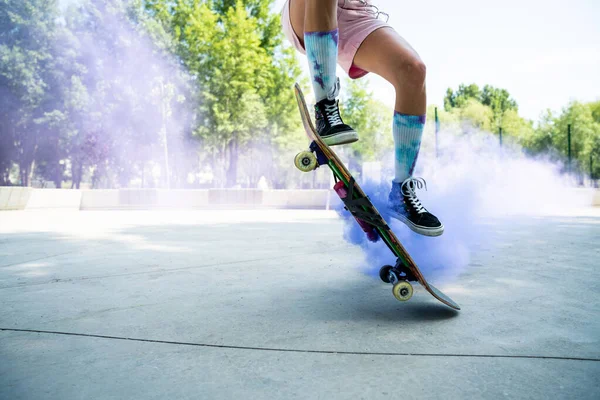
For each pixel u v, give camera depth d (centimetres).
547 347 145
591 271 285
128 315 189
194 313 192
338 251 392
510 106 6341
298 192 1484
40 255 371
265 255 369
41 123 3039
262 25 2762
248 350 145
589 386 115
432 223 220
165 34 2834
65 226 688
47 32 3009
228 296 224
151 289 241
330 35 192
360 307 202
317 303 209
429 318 182
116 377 124
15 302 213
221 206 1463
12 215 1012
